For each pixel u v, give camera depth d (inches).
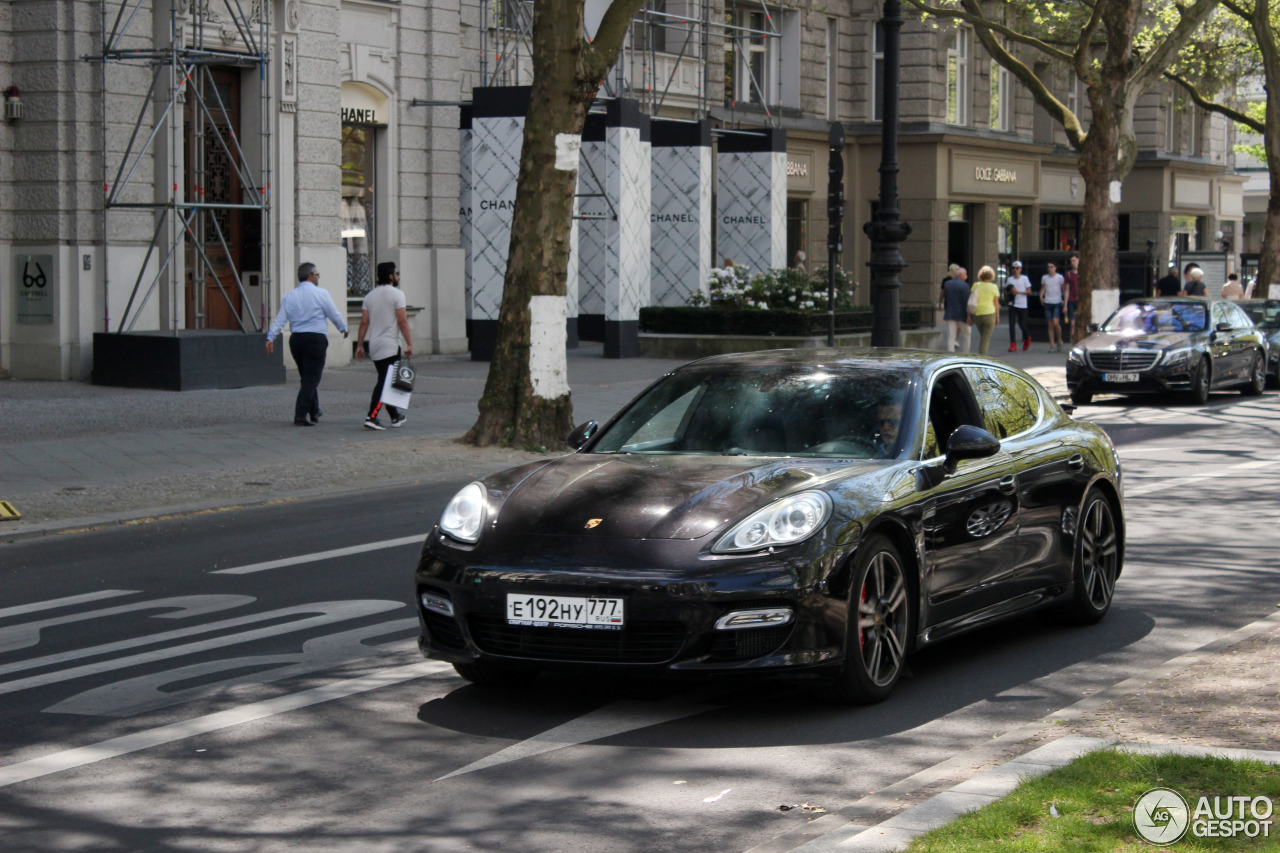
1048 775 231.9
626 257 1342.3
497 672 320.5
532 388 758.5
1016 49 2138.3
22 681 330.3
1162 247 2603.3
